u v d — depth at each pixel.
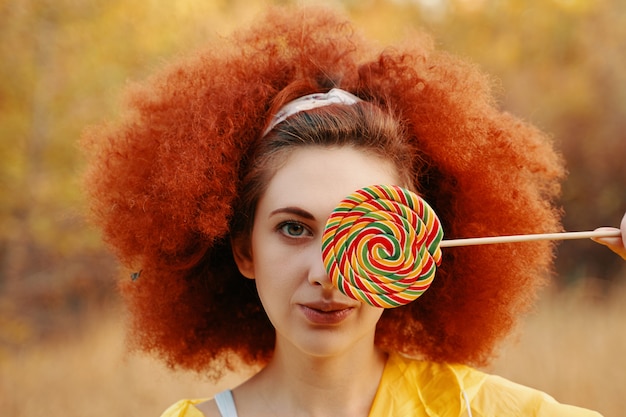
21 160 9.05
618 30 12.22
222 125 2.49
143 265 2.73
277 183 2.26
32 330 8.98
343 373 2.38
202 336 2.87
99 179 2.77
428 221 2.12
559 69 12.17
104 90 8.85
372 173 2.27
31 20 8.81
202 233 2.50
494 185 2.62
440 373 2.48
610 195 11.98
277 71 2.62
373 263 2.11
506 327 2.74
